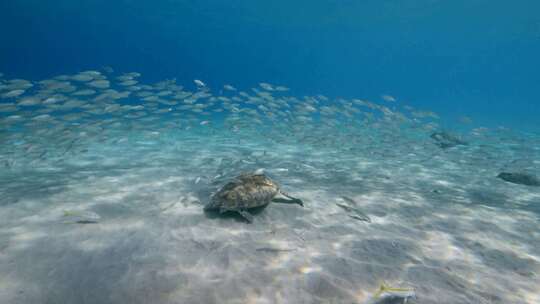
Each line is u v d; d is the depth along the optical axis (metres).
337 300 3.33
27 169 8.98
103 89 11.78
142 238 4.55
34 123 10.44
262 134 16.39
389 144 14.42
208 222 5.25
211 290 3.38
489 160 12.53
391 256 4.41
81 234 4.59
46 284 3.32
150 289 3.33
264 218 5.54
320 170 10.24
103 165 9.87
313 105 14.89
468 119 15.12
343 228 5.35
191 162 10.71
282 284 3.57
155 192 6.92
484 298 3.50
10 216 5.17
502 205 7.15
